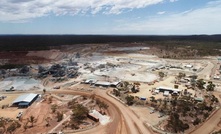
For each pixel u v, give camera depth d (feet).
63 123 298.15
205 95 412.77
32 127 287.89
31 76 606.55
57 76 591.78
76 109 323.16
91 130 278.87
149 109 345.92
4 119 320.50
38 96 429.38
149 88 468.75
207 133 268.62
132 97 379.14
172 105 354.74
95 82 515.50
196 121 292.40
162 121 300.40
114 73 621.31
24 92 463.83
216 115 319.47
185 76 568.82
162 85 490.90
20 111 354.95
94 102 386.32
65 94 440.45
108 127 286.46
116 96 415.03
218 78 547.49
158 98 399.44
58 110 347.36
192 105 347.97
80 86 497.46
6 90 476.13
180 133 268.62
